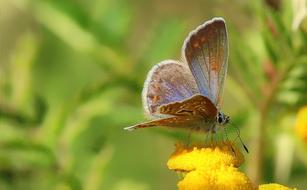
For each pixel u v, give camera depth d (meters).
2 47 0.42
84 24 0.37
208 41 0.30
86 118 0.36
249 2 0.36
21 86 0.36
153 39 0.37
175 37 0.37
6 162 0.36
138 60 0.37
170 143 0.41
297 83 0.34
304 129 0.34
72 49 0.41
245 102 0.35
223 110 0.40
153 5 0.41
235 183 0.30
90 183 0.36
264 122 0.35
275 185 0.31
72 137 0.36
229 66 0.35
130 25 0.38
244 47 0.35
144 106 0.30
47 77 0.41
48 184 0.37
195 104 0.30
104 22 0.37
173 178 0.41
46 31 0.42
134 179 0.41
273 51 0.34
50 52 0.41
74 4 0.37
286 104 0.35
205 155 0.30
